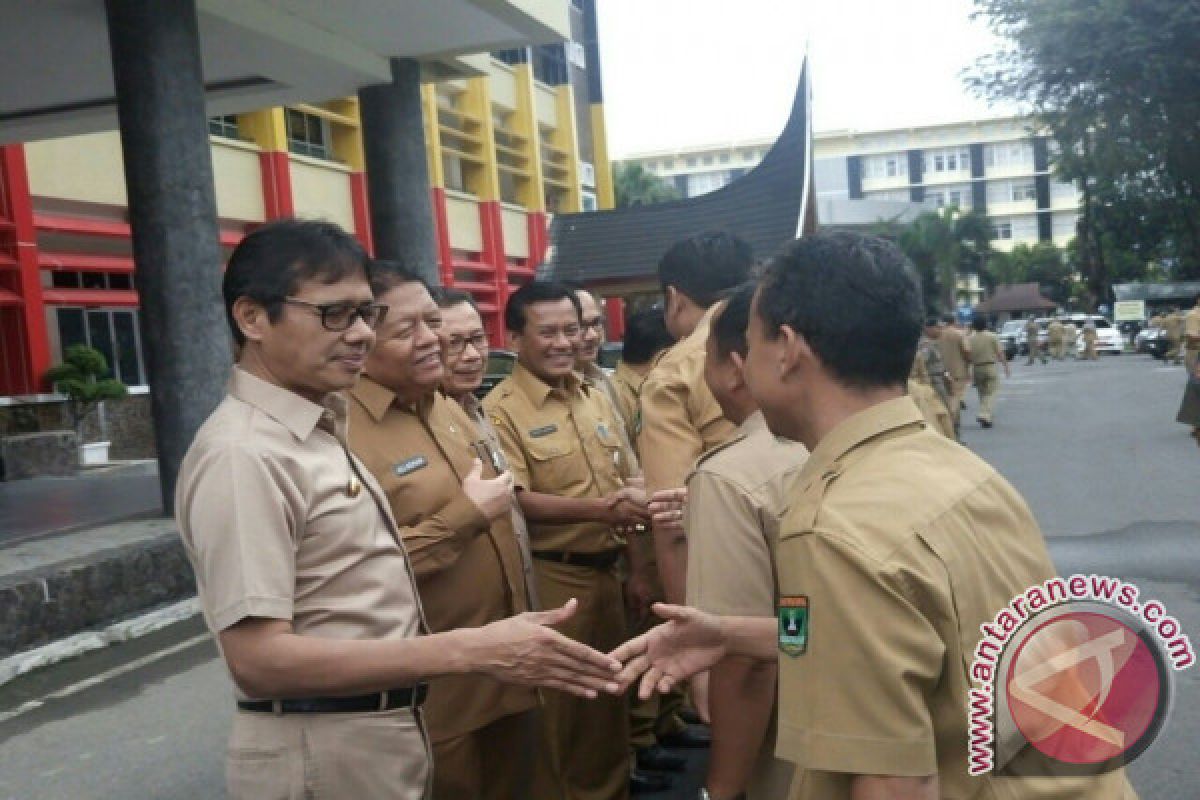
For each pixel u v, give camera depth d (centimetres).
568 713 354
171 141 824
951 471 157
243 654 185
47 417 1391
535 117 2861
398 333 271
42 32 929
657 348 505
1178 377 2398
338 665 186
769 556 219
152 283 831
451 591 277
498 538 291
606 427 394
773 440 228
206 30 944
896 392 162
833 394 162
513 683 197
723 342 238
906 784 135
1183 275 5025
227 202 1748
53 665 587
